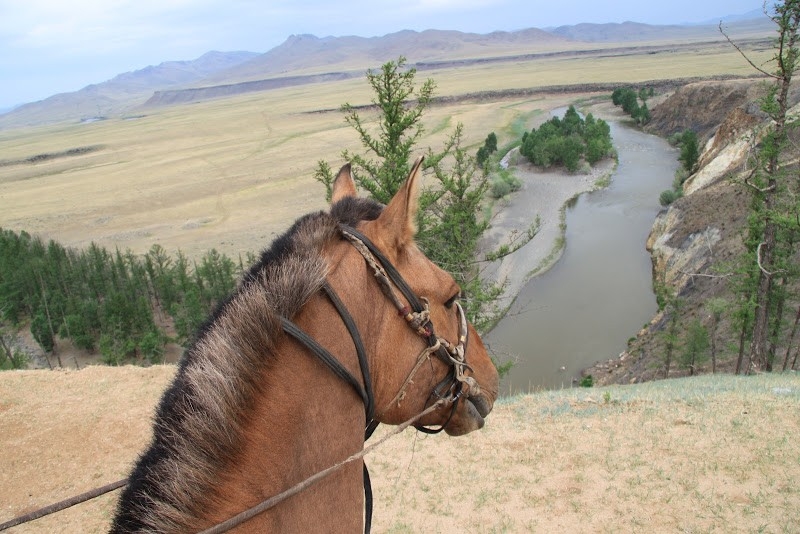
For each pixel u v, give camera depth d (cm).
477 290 1959
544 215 5897
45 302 5222
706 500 888
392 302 260
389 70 1781
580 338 3750
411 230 264
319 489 225
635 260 4806
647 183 6862
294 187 9750
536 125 12194
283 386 219
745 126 5803
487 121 13225
